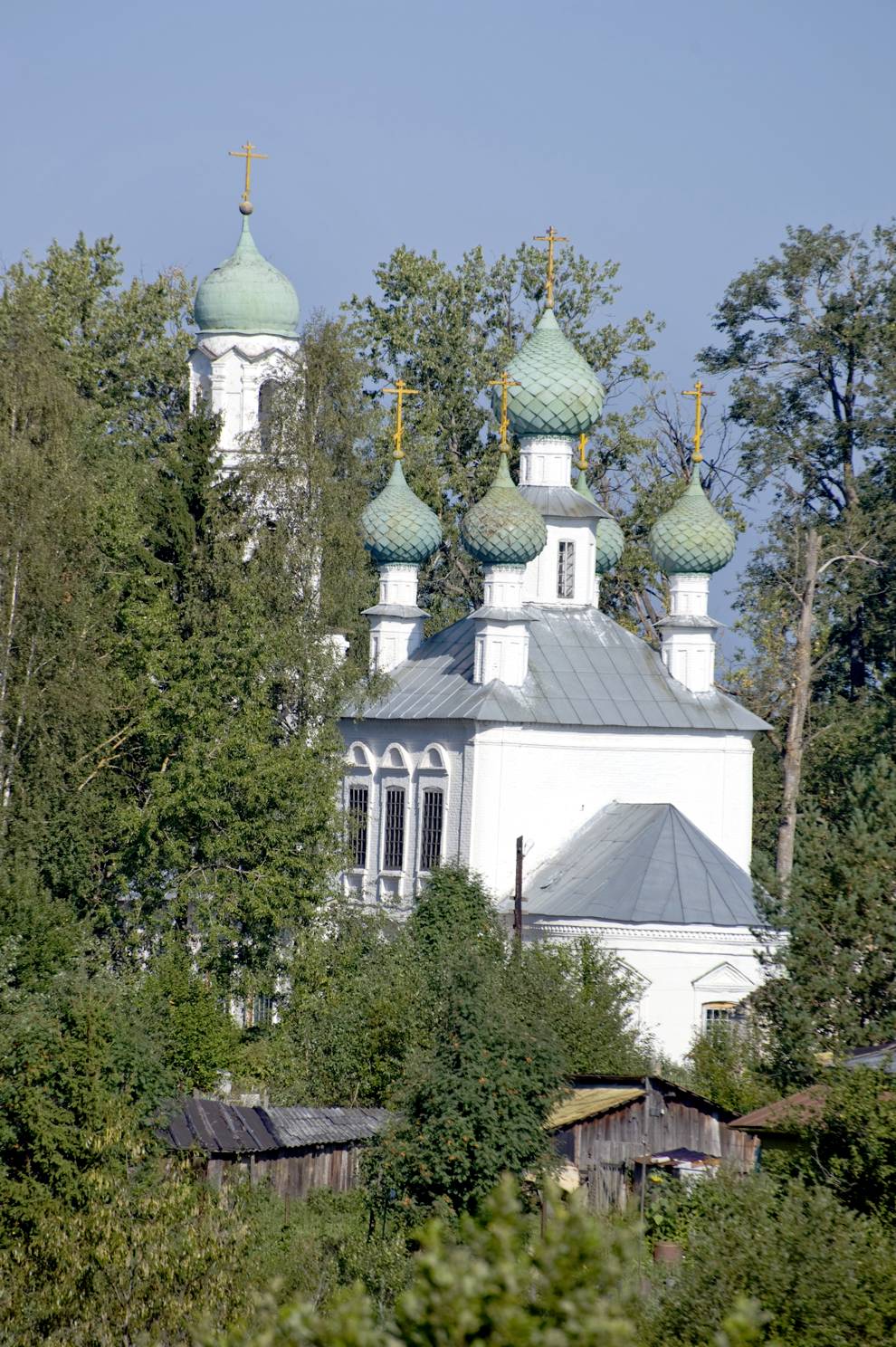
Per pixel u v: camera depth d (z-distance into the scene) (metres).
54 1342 49.06
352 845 120.00
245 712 102.94
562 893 108.06
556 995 87.31
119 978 91.19
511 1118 66.31
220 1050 87.50
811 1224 45.03
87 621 104.38
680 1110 74.12
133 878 103.50
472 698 114.25
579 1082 76.88
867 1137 50.75
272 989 98.94
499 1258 26.61
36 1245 52.41
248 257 126.50
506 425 118.94
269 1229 66.88
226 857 102.00
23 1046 64.88
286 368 121.44
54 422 105.25
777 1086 69.75
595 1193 72.12
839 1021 68.25
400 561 125.31
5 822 97.88
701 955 103.12
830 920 70.31
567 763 115.25
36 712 100.44
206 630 108.25
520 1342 25.41
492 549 114.94
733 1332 27.59
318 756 105.81
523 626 115.62
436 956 90.56
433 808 115.81
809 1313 42.88
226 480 115.06
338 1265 62.28
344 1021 85.75
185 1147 69.81
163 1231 51.66
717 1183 51.38
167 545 111.00
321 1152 75.62
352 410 122.31
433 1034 74.19
